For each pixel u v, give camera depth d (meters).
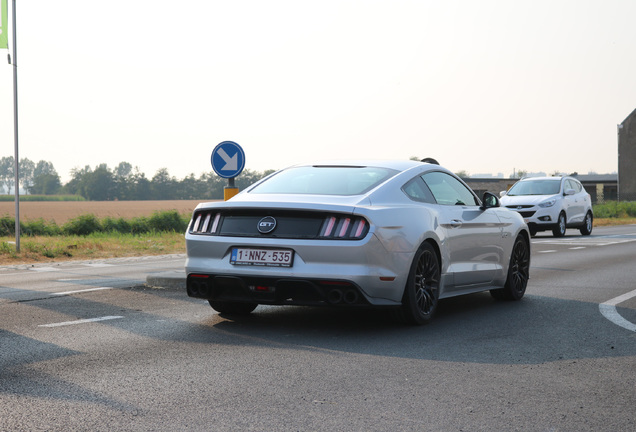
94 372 4.52
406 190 6.30
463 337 5.75
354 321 6.47
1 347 5.27
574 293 8.56
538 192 21.56
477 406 3.83
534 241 18.95
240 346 5.35
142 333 5.85
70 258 16.88
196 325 6.23
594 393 4.10
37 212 87.38
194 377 4.41
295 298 5.77
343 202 5.79
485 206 7.41
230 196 9.88
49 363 4.76
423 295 6.25
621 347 5.38
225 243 5.89
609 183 88.94
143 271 11.58
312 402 3.88
